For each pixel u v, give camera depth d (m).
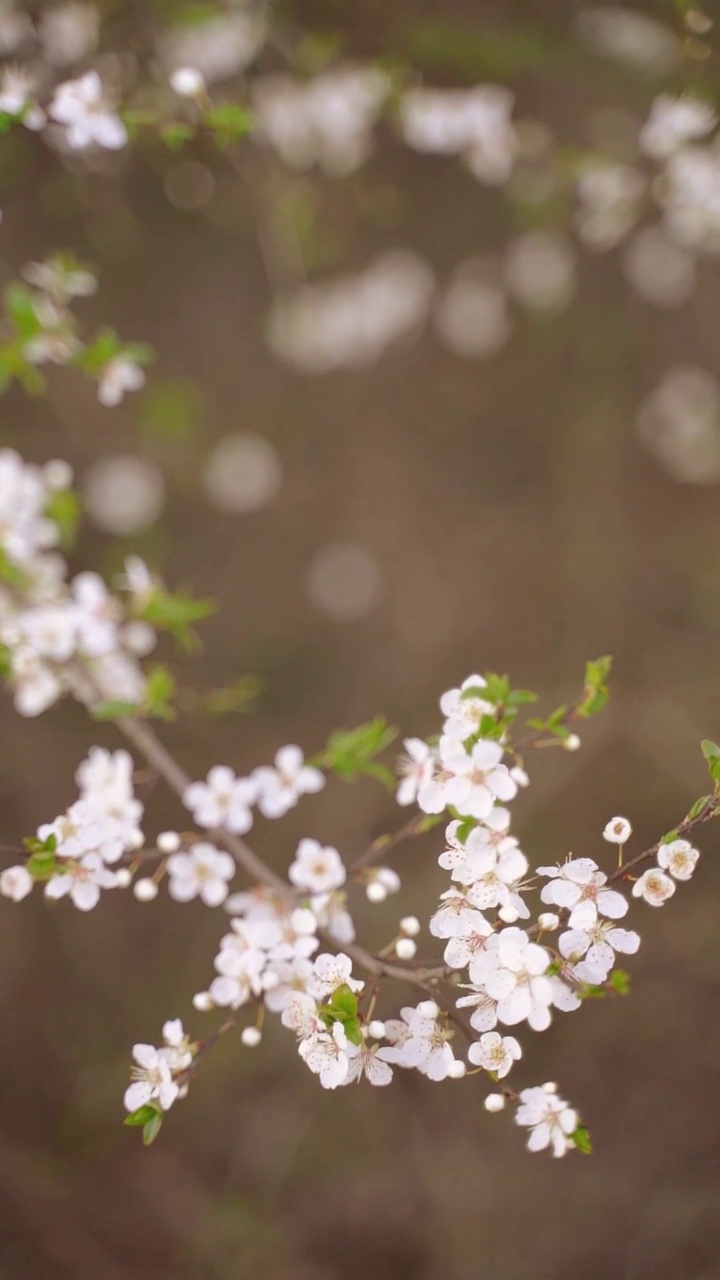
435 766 1.25
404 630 3.81
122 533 3.58
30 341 1.65
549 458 3.91
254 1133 3.04
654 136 2.44
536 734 1.27
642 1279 2.84
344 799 3.38
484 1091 3.11
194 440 3.58
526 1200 2.96
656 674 3.55
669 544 3.80
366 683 3.75
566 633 3.70
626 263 3.50
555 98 2.55
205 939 3.31
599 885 1.10
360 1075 1.10
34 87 1.95
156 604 1.72
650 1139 3.03
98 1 2.36
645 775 3.32
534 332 3.77
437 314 3.71
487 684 1.18
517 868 1.11
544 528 3.85
